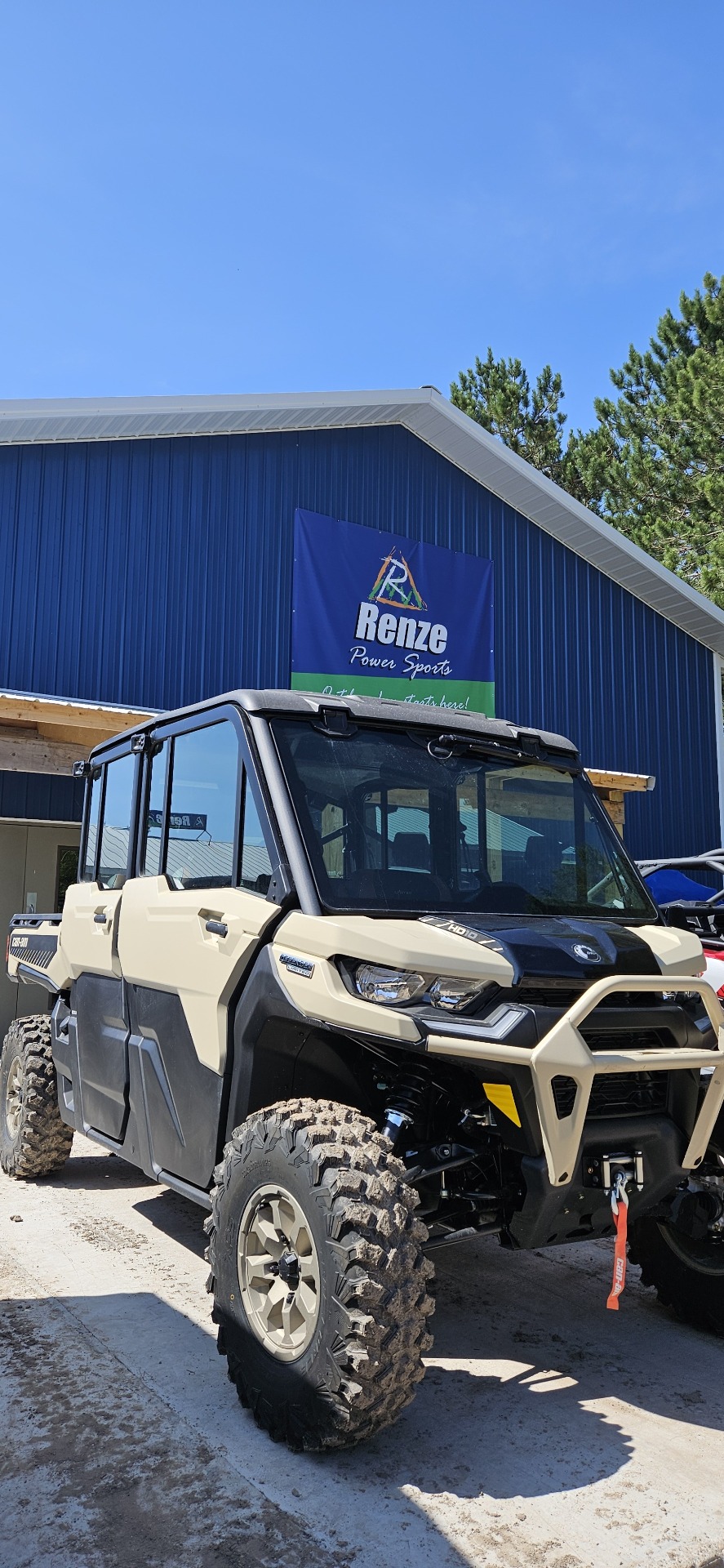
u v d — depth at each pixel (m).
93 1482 2.89
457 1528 2.74
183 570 11.82
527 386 37.41
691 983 3.43
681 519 29.89
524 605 14.96
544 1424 3.36
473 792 4.05
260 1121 3.28
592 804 4.43
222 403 11.86
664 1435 3.32
